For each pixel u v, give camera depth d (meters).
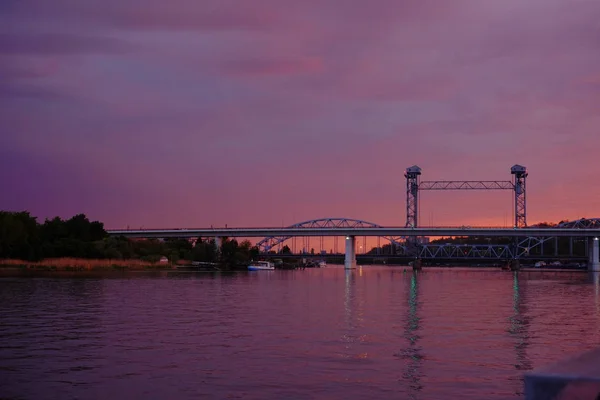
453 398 26.94
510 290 112.31
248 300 78.88
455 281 157.88
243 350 38.19
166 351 37.72
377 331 47.47
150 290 95.12
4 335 44.22
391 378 30.59
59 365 33.31
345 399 26.59
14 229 169.88
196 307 67.50
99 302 72.00
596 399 10.04
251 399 26.53
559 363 10.95
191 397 26.78
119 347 39.16
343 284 132.50
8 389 28.06
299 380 30.00
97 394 27.25
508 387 28.92
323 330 47.91
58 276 133.38
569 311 67.00
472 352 38.09
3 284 104.06
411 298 86.62
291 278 167.62
